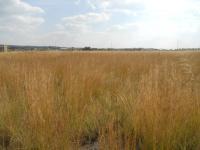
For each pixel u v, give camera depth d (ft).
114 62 36.04
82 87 16.05
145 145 10.35
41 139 9.83
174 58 62.69
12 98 15.53
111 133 8.77
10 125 11.82
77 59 39.99
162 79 15.37
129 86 17.13
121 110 13.93
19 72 20.49
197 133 11.02
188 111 11.43
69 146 9.52
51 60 40.11
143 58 49.21
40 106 10.96
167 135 9.98
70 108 12.82
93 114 13.44
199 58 63.72
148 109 10.84
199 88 15.46
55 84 18.10
